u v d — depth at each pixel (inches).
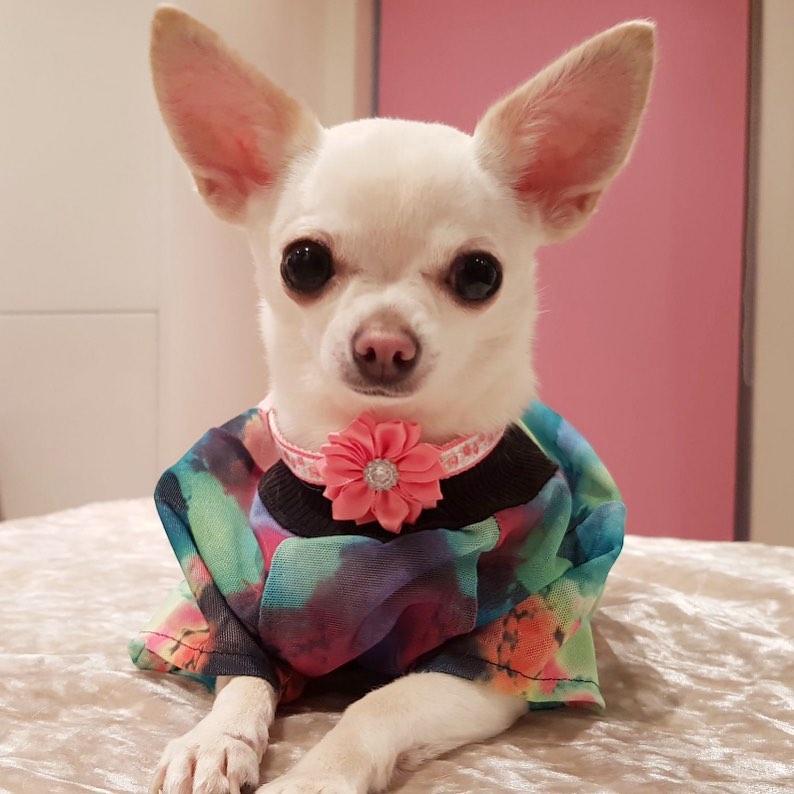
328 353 8.8
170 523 10.3
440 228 8.9
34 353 25.8
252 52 25.0
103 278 25.0
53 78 24.7
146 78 23.9
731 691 10.5
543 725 9.4
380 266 8.9
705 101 25.6
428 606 9.2
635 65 9.8
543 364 27.6
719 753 8.8
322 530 9.5
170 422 24.6
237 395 26.4
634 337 26.8
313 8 27.3
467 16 27.5
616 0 26.1
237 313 26.1
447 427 9.8
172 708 9.7
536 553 9.6
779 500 25.2
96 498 25.7
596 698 9.4
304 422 10.2
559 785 7.7
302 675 10.1
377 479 9.2
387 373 8.6
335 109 27.9
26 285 25.6
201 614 10.4
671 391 26.6
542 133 10.2
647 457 27.0
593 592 9.6
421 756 8.4
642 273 26.6
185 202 24.2
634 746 8.8
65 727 9.1
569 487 11.1
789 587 13.7
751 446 25.6
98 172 24.6
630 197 26.5
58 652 11.4
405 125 9.8
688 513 26.8
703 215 25.9
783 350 24.9
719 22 25.2
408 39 28.1
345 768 7.6
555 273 27.3
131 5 23.8
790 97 24.3
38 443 26.1
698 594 14.0
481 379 9.8
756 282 25.1
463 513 9.4
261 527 9.9
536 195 10.5
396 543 9.1
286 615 9.1
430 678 8.8
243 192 10.7
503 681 9.0
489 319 9.6
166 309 24.4
